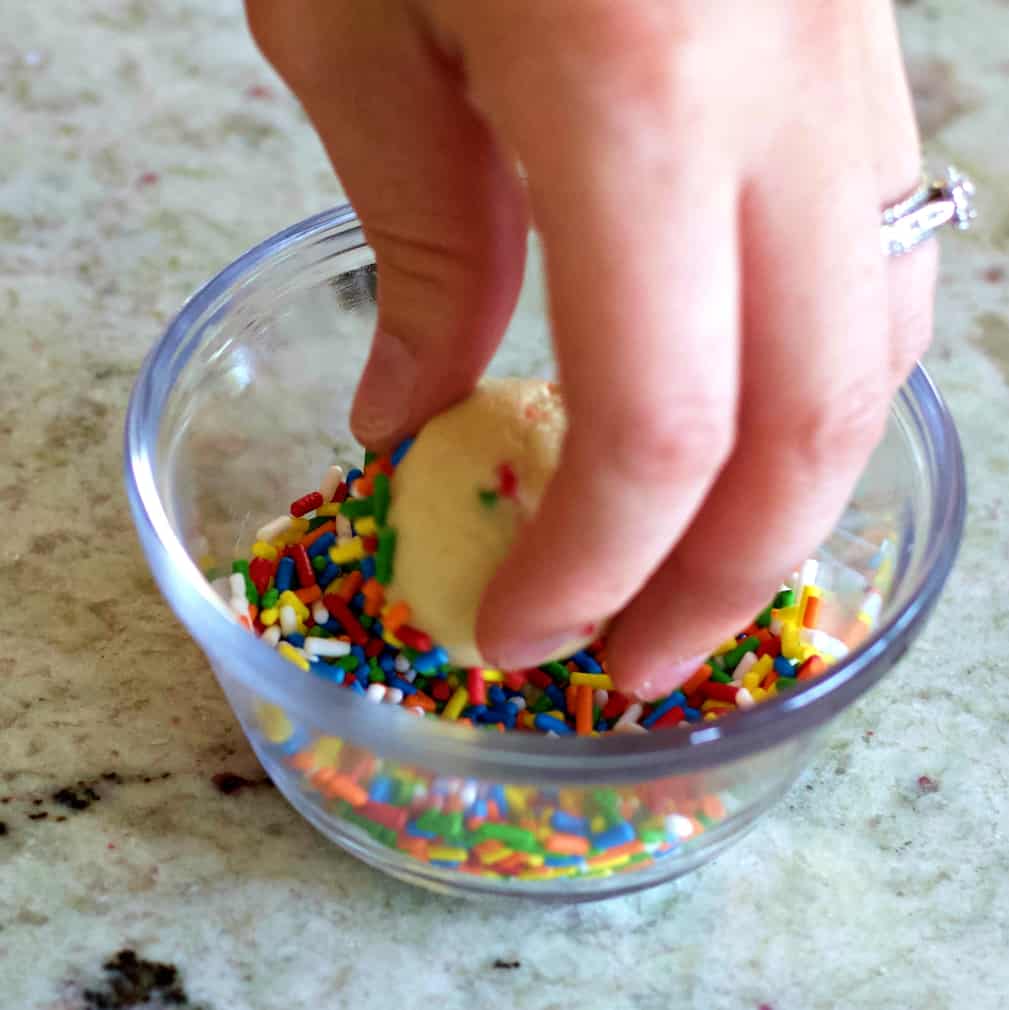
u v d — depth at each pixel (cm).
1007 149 37
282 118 37
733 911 28
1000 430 33
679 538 24
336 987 27
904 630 26
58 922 27
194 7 39
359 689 28
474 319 25
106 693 29
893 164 26
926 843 28
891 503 29
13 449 31
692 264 22
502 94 22
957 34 40
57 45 38
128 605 30
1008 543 31
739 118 22
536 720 28
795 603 29
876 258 23
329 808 27
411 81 24
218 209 35
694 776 25
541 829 26
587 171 22
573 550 23
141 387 27
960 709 30
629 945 27
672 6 22
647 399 22
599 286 22
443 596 26
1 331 33
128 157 36
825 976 27
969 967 27
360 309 30
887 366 24
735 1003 27
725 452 23
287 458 31
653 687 26
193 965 27
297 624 28
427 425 27
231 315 29
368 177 25
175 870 28
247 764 29
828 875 28
